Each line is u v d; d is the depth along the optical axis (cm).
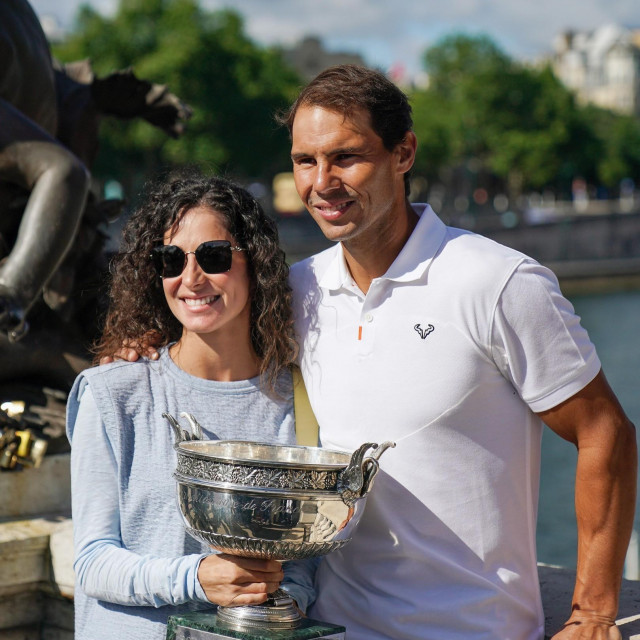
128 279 316
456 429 296
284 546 265
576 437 296
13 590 421
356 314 308
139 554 294
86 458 299
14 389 490
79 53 5428
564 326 291
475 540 299
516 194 9081
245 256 310
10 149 470
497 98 8581
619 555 293
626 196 11306
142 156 5209
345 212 296
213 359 312
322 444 312
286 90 5522
